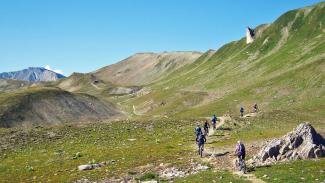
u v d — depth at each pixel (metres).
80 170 41.88
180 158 43.66
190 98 184.88
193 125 81.00
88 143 63.84
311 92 128.75
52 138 70.50
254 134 60.38
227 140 56.44
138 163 42.72
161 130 75.25
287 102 127.50
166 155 46.53
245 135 60.16
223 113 135.25
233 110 136.62
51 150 59.12
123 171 39.00
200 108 152.00
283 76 152.62
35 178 39.81
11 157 55.12
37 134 73.44
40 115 141.88
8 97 147.00
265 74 182.38
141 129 77.50
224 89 187.62
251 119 85.38
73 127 81.44
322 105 108.31
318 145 38.53
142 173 37.31
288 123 80.25
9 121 126.88
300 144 38.81
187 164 39.47
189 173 35.41
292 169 32.50
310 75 142.88
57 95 164.88
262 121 82.19
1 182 38.84
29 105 145.00
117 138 67.75
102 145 60.66
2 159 53.84
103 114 175.50
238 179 30.09
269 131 64.00
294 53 195.25
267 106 130.25
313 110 101.12
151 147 54.25
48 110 148.50
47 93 162.38
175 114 150.75
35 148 62.25
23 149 61.84
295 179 28.47
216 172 33.94
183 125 81.50
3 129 79.25
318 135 40.38
